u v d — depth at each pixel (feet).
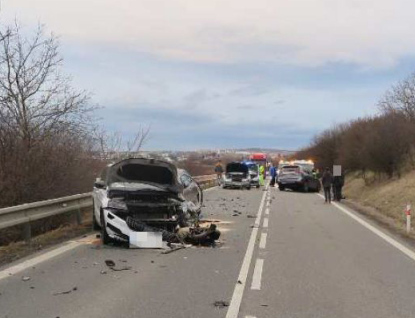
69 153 60.90
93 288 27.81
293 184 136.15
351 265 35.32
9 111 59.52
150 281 29.68
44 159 55.72
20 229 49.34
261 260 36.73
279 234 50.83
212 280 30.17
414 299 26.40
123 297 25.98
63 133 63.21
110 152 79.05
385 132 122.21
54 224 55.42
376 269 34.01
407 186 89.86
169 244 41.45
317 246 43.55
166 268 33.45
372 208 85.71
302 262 36.19
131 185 43.91
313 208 82.99
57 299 25.44
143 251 39.58
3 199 51.52
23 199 52.95
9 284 28.40
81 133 66.95
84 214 62.08
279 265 34.99
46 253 37.83
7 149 53.11
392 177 118.62
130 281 29.60
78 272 31.71
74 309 23.73
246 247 42.52
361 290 28.22
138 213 41.81
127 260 35.91
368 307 24.82
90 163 69.51
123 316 22.74
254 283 29.58
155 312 23.43
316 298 26.40
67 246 40.98
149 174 46.52
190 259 36.73
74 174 61.36
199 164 176.76
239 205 86.48
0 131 54.13
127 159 45.93
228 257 37.76
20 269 32.24
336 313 23.75
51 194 56.24
